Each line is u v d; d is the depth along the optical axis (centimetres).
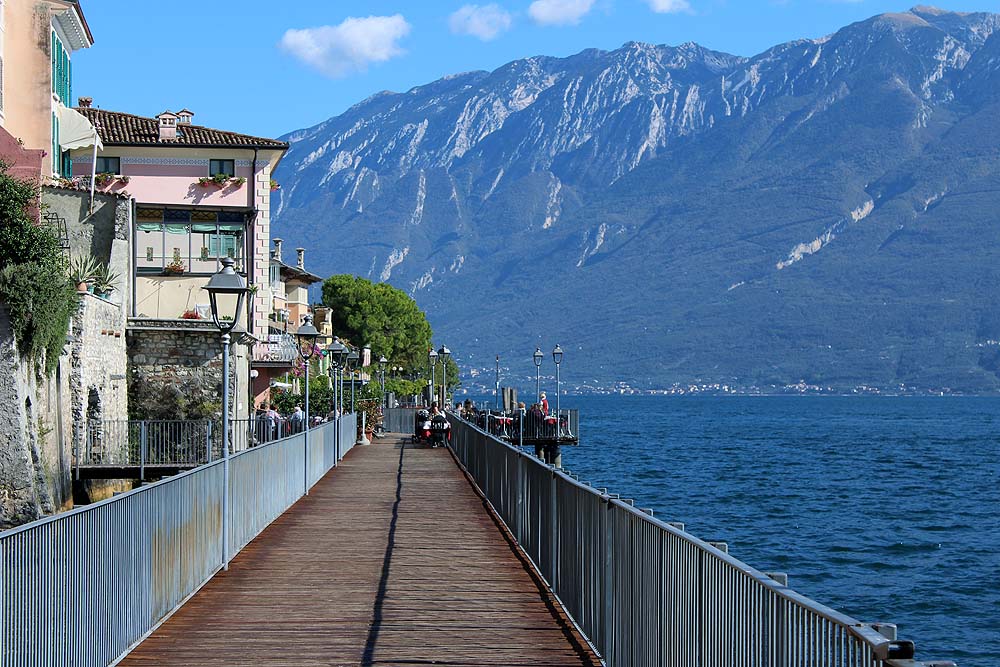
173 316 4772
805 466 8000
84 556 1055
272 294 7419
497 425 6222
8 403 2681
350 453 4944
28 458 2692
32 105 4069
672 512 5003
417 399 10706
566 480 1431
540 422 6294
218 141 5400
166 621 1359
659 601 974
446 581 1645
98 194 4053
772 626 708
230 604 1469
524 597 1523
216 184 5328
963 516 4894
